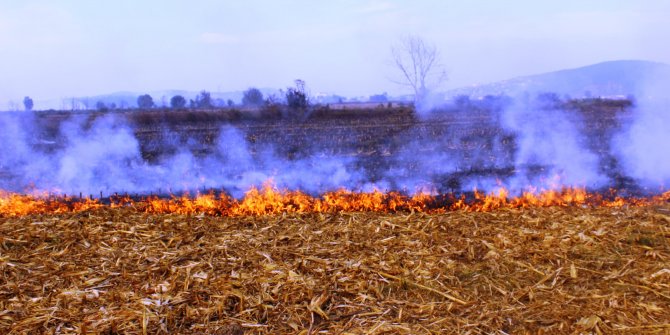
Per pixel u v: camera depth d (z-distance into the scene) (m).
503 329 4.97
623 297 5.45
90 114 43.78
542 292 5.68
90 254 6.98
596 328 4.86
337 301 5.60
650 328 4.86
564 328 4.93
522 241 7.12
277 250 7.00
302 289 5.82
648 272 6.00
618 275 5.97
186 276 6.21
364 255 6.78
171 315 5.31
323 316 5.29
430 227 7.85
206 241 7.45
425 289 5.79
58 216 8.62
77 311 5.44
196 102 65.56
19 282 6.13
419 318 5.21
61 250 7.14
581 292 5.63
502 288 5.81
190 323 5.23
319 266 6.45
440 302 5.53
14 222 8.27
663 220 7.80
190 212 9.47
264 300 5.60
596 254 6.58
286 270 6.31
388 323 5.09
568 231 7.43
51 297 5.74
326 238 7.52
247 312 5.39
